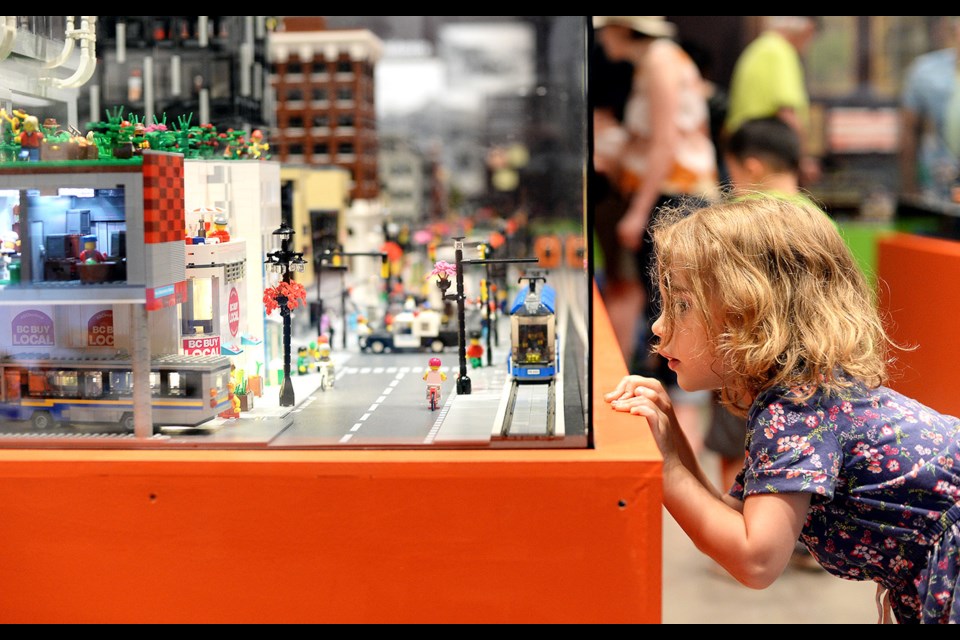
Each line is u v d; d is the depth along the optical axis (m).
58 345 1.21
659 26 4.25
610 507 1.06
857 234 4.39
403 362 1.92
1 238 1.18
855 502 1.28
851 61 4.46
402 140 2.89
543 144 2.74
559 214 2.57
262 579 1.09
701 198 2.53
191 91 1.77
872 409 1.29
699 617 2.80
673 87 4.25
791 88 4.29
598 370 1.66
